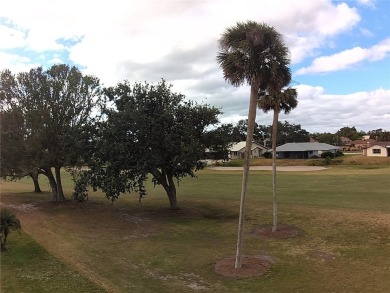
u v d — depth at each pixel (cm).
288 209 2673
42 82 3288
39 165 3253
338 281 1464
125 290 1441
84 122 3416
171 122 2778
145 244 2125
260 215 2645
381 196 3027
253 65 1491
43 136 3212
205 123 2867
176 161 2647
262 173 5928
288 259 1747
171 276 1606
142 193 2828
